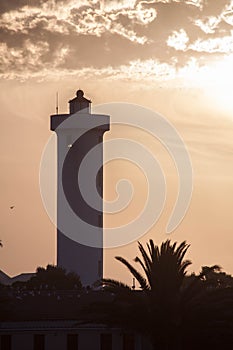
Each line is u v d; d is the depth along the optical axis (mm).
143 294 138625
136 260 135000
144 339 145000
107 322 133500
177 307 133250
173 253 134500
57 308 152250
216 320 133500
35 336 147875
